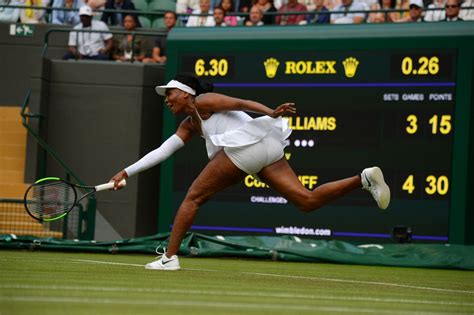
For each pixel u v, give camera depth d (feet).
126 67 86.99
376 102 72.02
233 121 43.88
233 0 93.56
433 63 70.64
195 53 76.79
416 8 78.38
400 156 71.31
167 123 78.07
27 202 46.47
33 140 86.33
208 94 43.73
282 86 74.38
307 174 73.51
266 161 43.34
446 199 70.03
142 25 97.86
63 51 92.73
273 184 43.78
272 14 84.38
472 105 69.82
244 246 67.67
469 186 69.92
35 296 31.53
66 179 83.92
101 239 85.87
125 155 86.69
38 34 92.68
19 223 83.15
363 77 72.38
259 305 30.96
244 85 75.36
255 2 92.07
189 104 44.27
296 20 88.79
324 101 73.31
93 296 32.22
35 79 86.22
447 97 70.28
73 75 87.56
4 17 98.78
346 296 36.52
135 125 86.58
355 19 87.04
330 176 72.95
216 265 58.03
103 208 86.43
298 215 73.36
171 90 44.16
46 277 40.75
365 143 72.18
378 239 71.41
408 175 71.05
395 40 71.56
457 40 70.08
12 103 92.07
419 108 70.95
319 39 73.41
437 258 66.69
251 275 48.06
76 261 55.31
